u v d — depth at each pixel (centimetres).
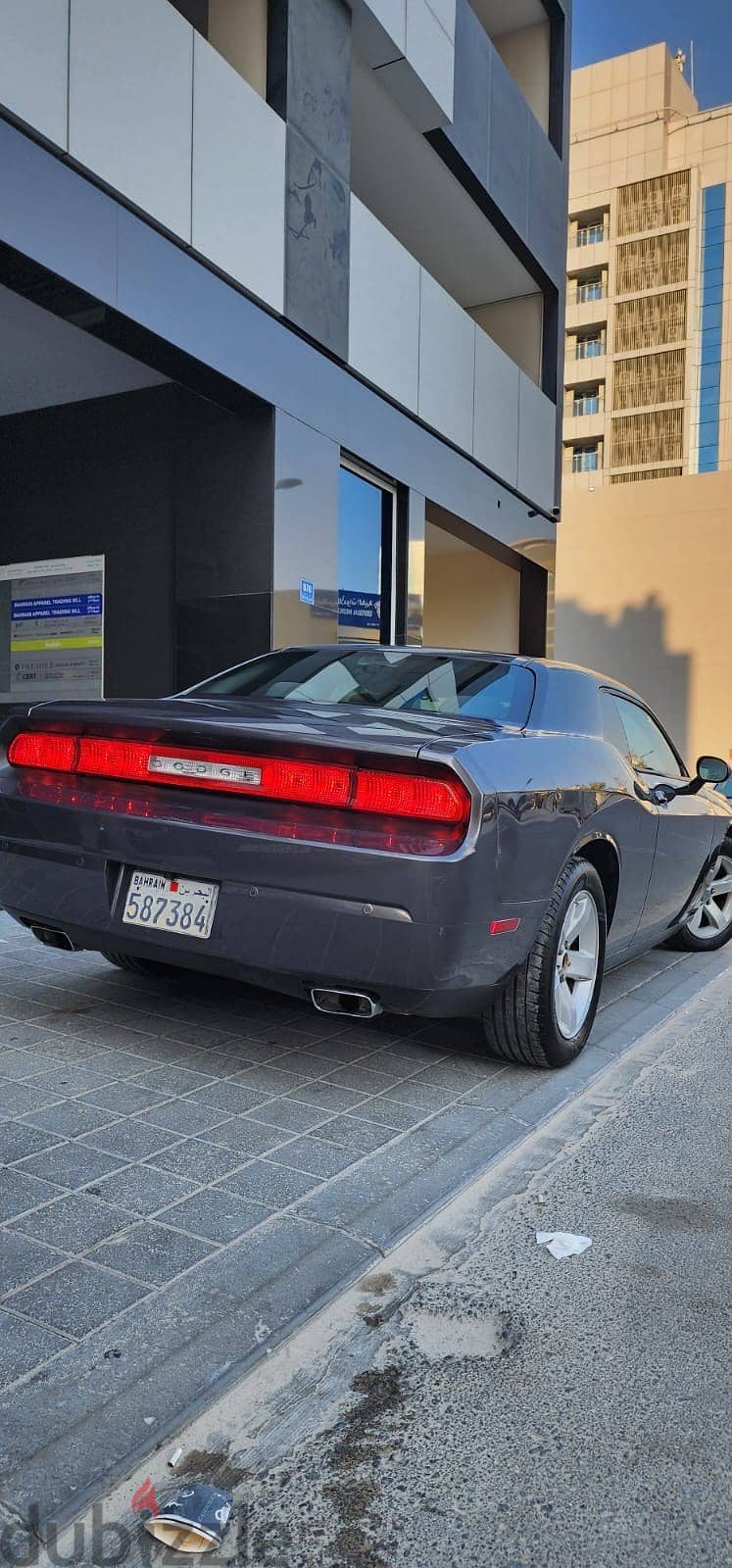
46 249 541
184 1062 320
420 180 1100
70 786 309
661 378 5512
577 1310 198
